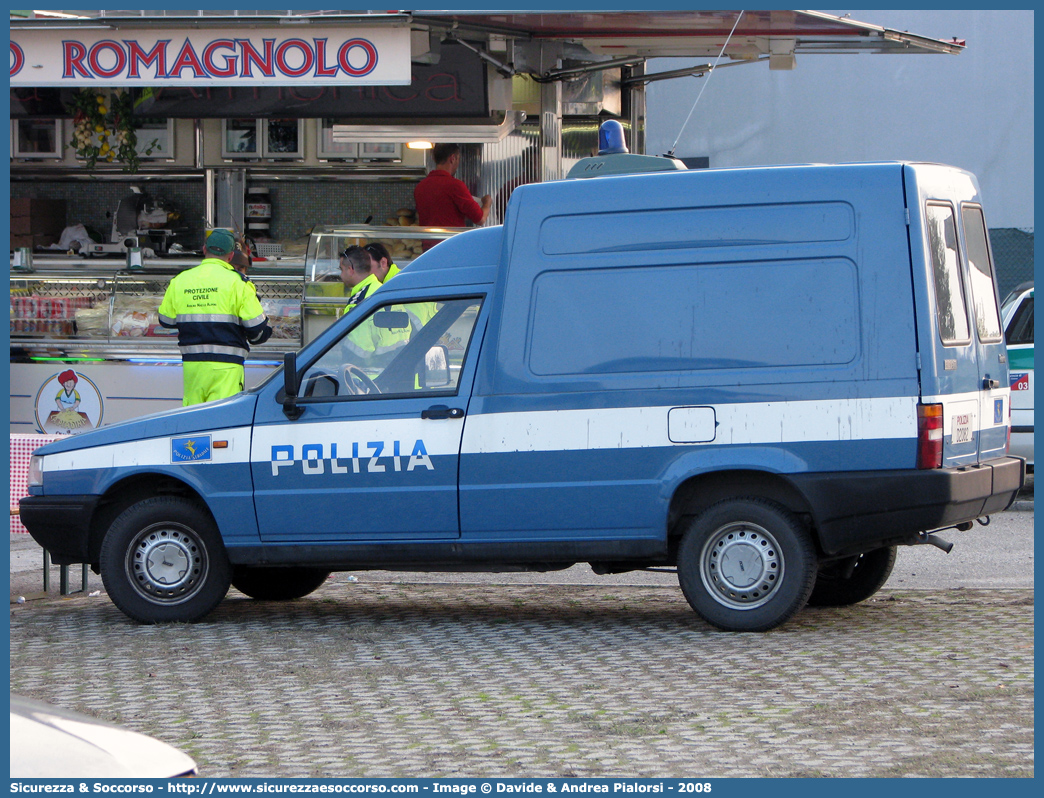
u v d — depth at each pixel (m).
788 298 11.20
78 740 5.38
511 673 10.48
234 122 24.45
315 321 19.03
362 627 12.57
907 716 8.94
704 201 11.41
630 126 24.31
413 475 11.91
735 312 11.30
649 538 11.52
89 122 23.75
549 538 11.70
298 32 18.08
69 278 20.36
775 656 10.71
